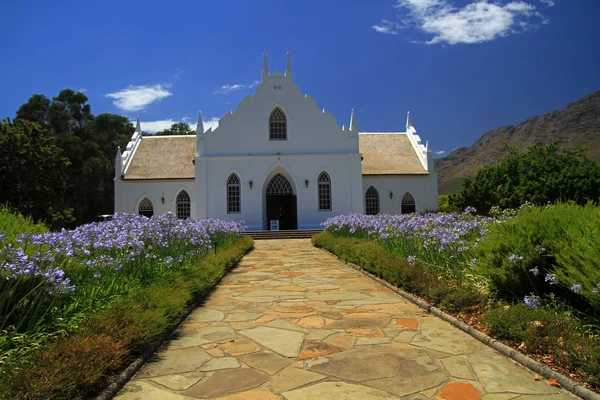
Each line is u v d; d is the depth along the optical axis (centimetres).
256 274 1359
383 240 1420
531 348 556
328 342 648
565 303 676
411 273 988
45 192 3228
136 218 1175
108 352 502
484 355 585
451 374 519
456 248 995
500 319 621
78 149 5053
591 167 2541
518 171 2788
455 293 798
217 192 3347
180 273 1001
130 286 838
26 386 393
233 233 2205
